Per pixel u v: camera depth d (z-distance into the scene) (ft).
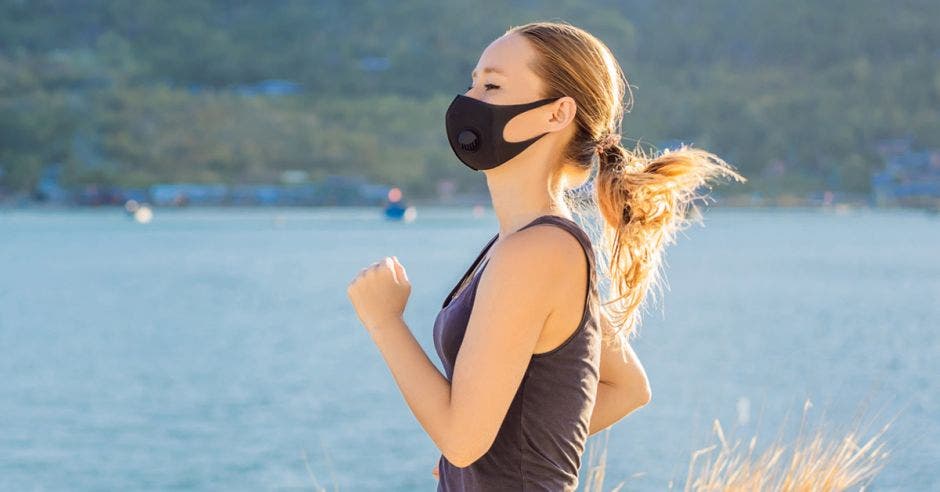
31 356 101.91
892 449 13.26
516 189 7.23
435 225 461.37
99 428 66.69
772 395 71.20
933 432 46.88
